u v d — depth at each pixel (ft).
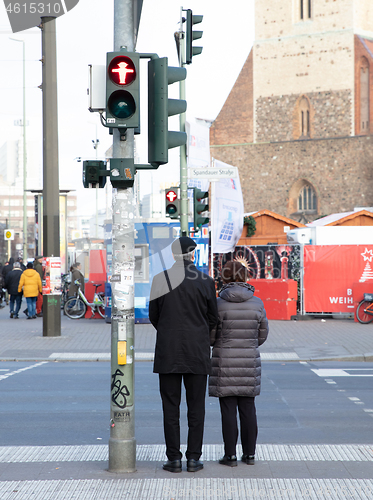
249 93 210.18
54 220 52.19
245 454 18.71
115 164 17.35
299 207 206.90
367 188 197.88
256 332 18.83
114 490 16.11
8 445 21.30
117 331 17.54
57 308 52.90
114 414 17.78
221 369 18.45
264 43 208.85
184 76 18.24
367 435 22.74
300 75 205.67
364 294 60.70
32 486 16.42
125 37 17.47
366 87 199.62
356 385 33.09
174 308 17.76
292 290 63.57
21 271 70.74
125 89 16.51
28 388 32.24
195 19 44.91
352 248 62.90
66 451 20.15
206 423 24.76
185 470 17.97
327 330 55.83
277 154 207.51
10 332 56.29
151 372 37.32
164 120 17.80
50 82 50.42
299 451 20.06
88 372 37.73
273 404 28.22
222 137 212.43
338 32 201.67
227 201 59.93
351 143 199.72
